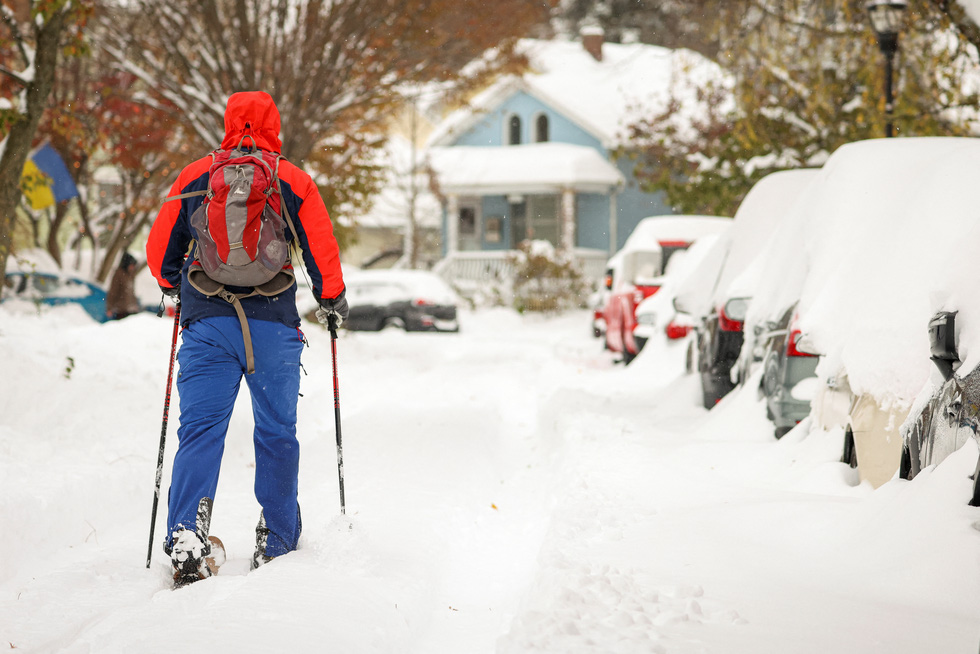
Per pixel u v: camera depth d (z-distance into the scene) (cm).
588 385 2120
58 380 1343
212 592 638
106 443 1138
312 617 568
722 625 519
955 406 644
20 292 3284
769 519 734
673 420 1404
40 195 2817
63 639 579
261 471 727
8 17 1451
